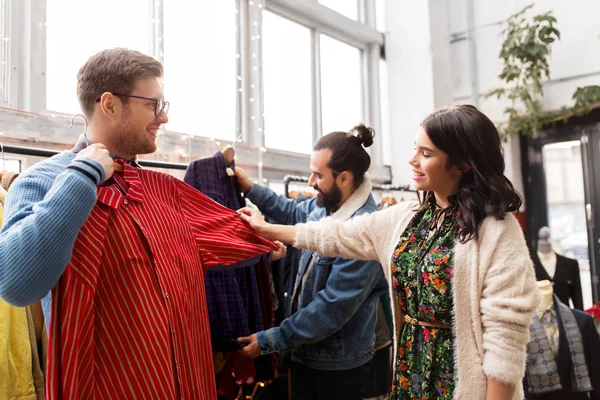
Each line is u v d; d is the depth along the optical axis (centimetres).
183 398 104
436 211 125
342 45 430
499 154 117
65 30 227
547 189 451
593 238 425
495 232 111
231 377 167
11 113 190
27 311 125
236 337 157
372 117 454
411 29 444
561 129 442
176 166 188
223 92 308
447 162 117
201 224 131
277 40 361
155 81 112
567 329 208
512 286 106
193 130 287
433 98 430
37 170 99
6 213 96
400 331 130
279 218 193
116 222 102
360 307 172
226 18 314
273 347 153
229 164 176
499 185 113
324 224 145
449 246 117
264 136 327
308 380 171
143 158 232
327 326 154
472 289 110
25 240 81
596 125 423
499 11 445
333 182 172
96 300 98
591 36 404
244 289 169
